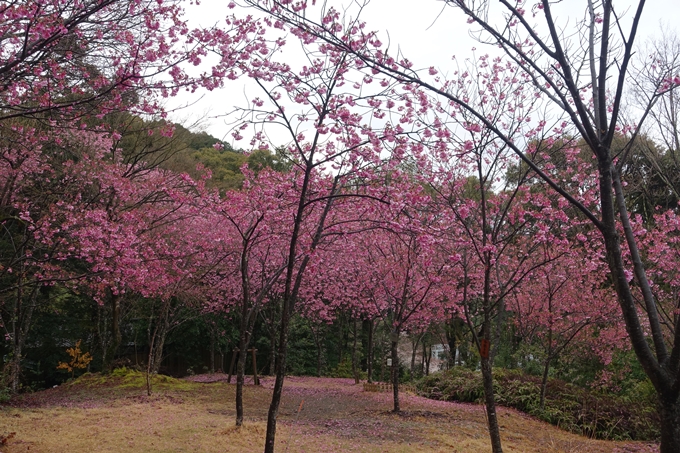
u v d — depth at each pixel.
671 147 8.33
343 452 7.29
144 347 23.03
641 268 3.83
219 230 13.52
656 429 10.45
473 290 13.62
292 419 10.02
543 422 11.24
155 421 9.07
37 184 11.05
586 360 14.03
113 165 11.52
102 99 5.22
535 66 4.30
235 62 5.63
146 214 12.03
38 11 4.17
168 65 5.19
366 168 6.58
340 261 14.59
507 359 16.39
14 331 12.63
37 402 11.30
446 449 7.67
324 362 23.09
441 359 25.48
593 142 3.90
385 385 15.80
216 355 24.19
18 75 4.64
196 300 16.16
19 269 10.56
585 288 12.27
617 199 4.12
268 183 8.60
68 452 6.88
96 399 11.75
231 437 7.78
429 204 7.68
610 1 3.84
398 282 11.70
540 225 7.11
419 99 6.14
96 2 4.57
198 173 18.00
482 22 4.37
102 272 9.47
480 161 6.72
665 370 3.39
